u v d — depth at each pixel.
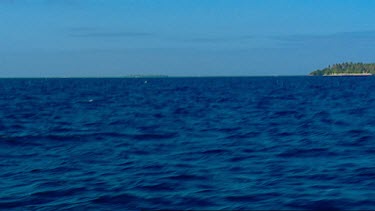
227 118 35.81
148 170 15.35
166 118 36.56
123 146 21.42
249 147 20.34
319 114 37.16
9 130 28.64
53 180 14.04
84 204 11.27
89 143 22.61
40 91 98.25
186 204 11.12
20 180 14.17
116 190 12.58
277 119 34.03
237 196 11.73
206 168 15.52
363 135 23.47
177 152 19.33
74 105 53.34
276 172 14.61
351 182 12.93
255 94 76.19
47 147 21.41
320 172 14.38
